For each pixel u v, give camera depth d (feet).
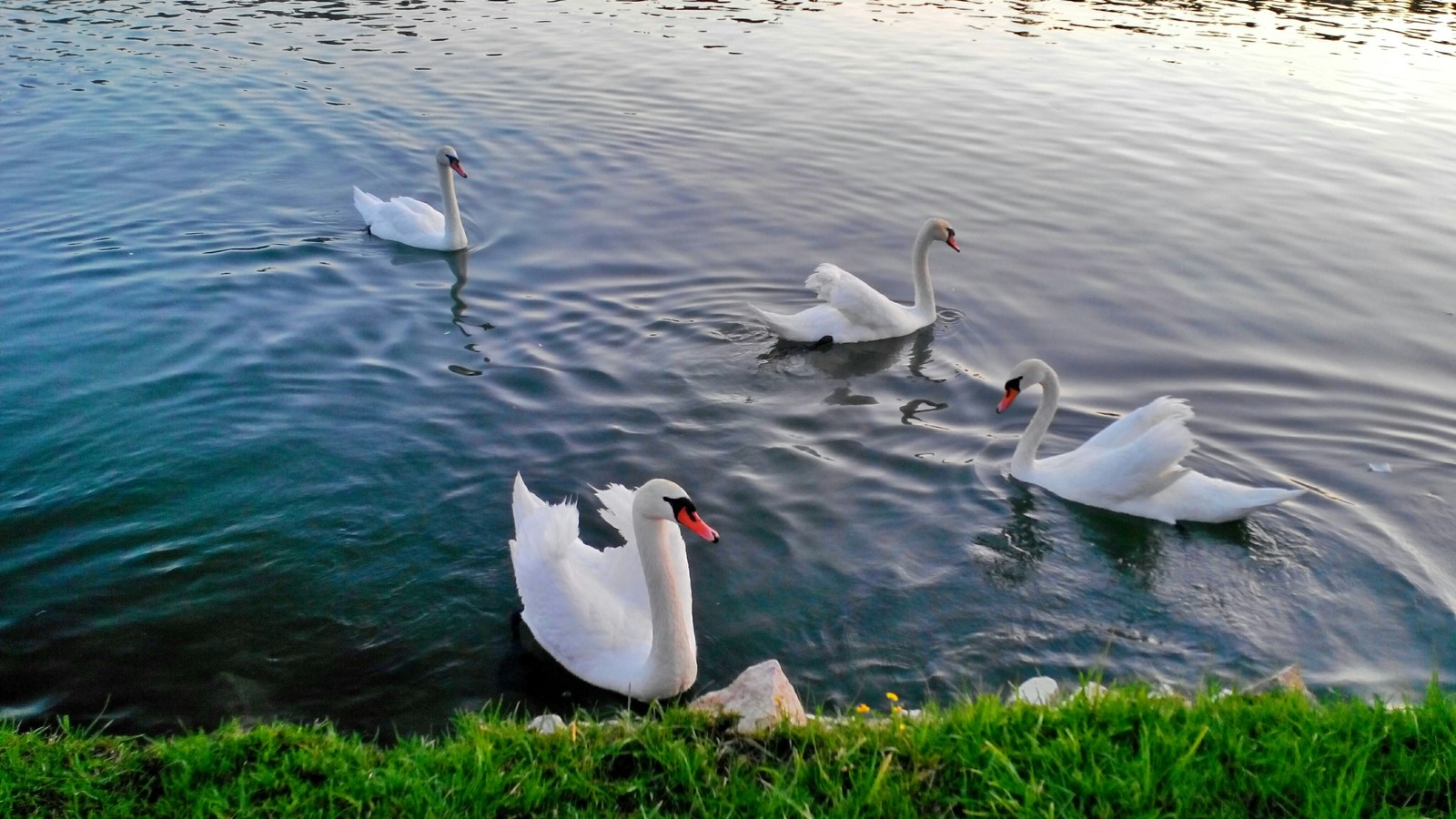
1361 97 75.41
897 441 36.19
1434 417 37.73
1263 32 94.12
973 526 31.58
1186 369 41.52
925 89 77.30
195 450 33.71
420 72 79.10
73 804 17.46
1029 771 16.97
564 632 25.00
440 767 18.22
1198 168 62.49
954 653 26.05
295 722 23.27
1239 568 29.91
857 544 30.40
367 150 64.08
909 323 44.52
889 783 17.04
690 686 24.45
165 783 17.94
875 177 60.95
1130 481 32.24
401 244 52.19
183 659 25.07
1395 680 25.32
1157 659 26.08
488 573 28.50
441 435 35.22
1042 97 75.66
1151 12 102.58
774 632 26.68
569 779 17.66
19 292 44.55
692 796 17.31
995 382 40.75
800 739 18.54
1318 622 27.55
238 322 42.93
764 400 38.65
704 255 51.21
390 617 26.76
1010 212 56.54
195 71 77.66
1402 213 56.13
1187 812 16.25
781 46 88.38
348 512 30.86
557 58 83.20
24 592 27.14
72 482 31.86
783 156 63.98
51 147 61.87
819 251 51.93
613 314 45.27
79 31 87.35
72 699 23.66
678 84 77.41
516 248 51.80
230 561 28.63
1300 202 57.62
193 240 50.90
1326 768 16.94
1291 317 45.44
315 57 82.28
